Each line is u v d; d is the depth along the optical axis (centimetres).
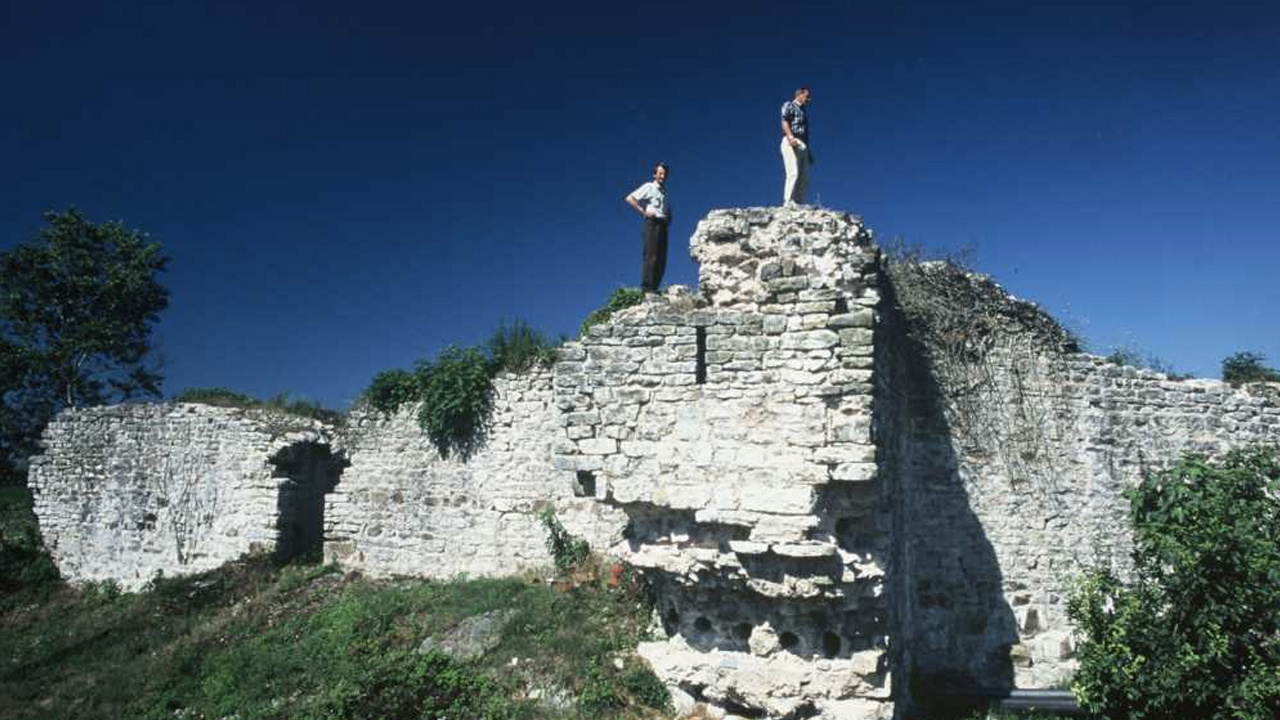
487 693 980
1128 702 893
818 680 919
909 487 1254
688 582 963
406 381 1638
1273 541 866
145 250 3238
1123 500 1353
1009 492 1320
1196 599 875
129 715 1262
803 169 1173
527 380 1544
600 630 1137
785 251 956
